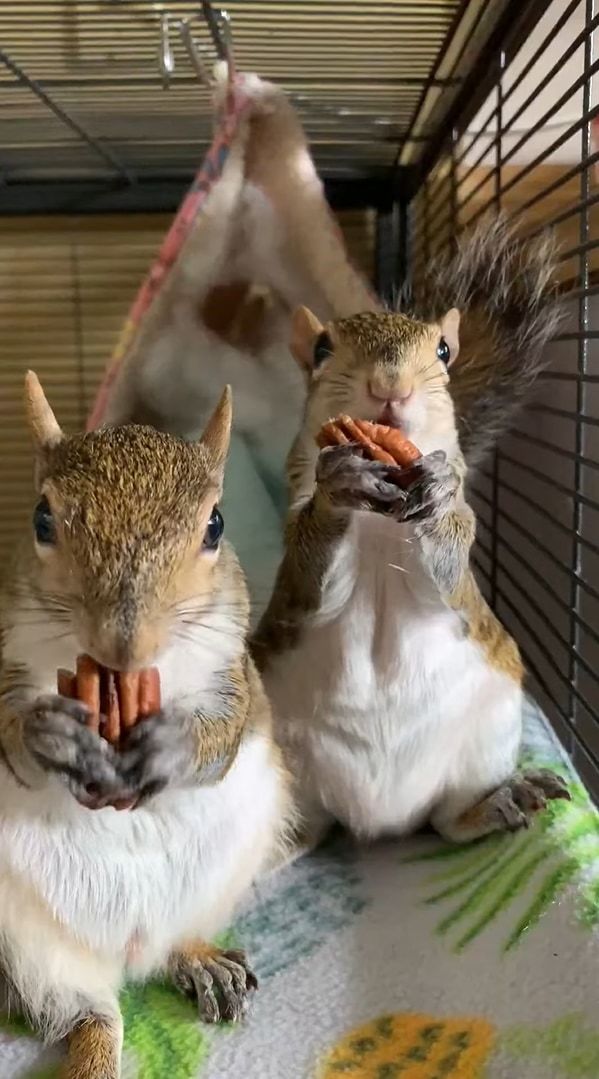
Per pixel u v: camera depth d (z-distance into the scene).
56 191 0.44
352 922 0.22
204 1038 0.19
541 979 0.19
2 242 0.45
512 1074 0.17
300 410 0.34
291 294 0.34
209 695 0.18
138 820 0.19
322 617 0.23
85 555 0.15
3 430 0.46
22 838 0.18
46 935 0.19
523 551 0.39
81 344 0.46
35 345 0.46
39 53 0.32
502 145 0.36
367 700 0.23
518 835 0.24
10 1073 0.18
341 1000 0.20
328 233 0.33
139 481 0.16
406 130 0.39
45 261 0.45
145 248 0.45
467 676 0.24
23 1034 0.19
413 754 0.24
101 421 0.34
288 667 0.24
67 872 0.19
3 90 0.35
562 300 0.30
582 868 0.21
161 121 0.38
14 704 0.17
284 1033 0.19
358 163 0.43
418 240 0.44
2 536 0.46
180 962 0.20
